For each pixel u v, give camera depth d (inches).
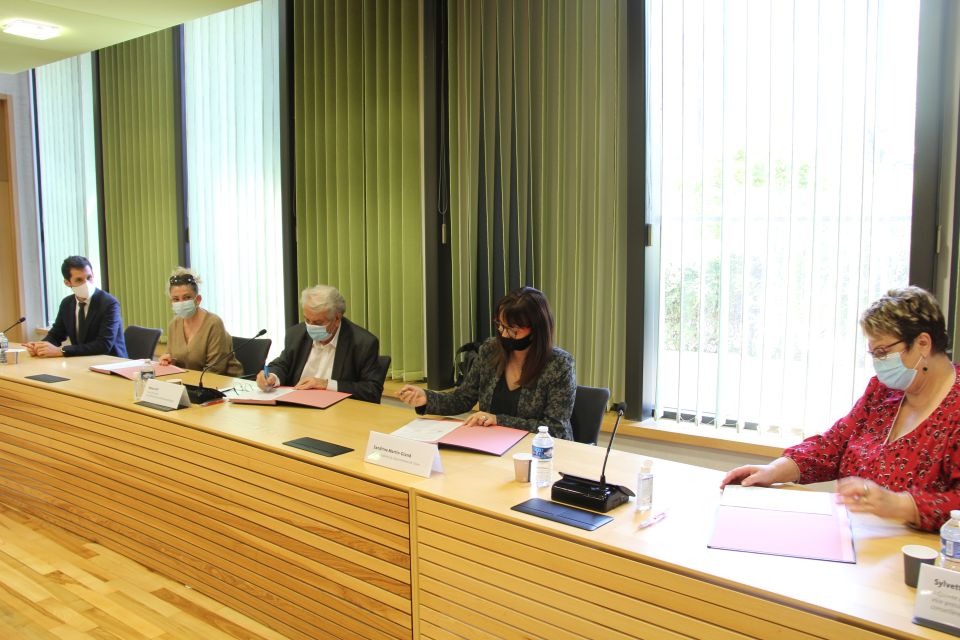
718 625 53.7
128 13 150.6
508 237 144.0
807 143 113.6
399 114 159.5
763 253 118.1
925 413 64.4
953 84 101.0
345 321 126.6
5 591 103.7
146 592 102.7
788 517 62.6
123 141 220.1
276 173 185.6
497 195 145.6
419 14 153.1
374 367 123.9
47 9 147.9
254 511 90.7
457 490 72.1
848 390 112.3
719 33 119.8
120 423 109.7
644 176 126.8
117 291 229.0
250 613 94.0
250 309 195.9
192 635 91.5
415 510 73.1
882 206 108.0
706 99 121.5
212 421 99.7
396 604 76.1
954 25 100.4
